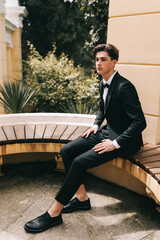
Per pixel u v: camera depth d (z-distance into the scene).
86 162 1.76
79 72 7.25
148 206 2.23
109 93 1.80
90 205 2.15
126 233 1.85
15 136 2.47
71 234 1.83
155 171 1.73
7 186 2.55
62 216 2.04
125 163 2.09
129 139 1.72
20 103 4.72
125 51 2.33
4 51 6.54
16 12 8.67
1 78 6.29
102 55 1.72
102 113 2.16
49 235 1.81
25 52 13.80
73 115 3.17
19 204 2.22
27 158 3.10
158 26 2.06
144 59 2.22
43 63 6.95
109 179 2.66
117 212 2.12
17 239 1.76
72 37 14.14
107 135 1.98
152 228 1.92
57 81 6.74
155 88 2.21
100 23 6.18
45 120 3.17
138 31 2.20
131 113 1.71
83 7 6.36
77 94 6.08
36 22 14.34
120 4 2.27
